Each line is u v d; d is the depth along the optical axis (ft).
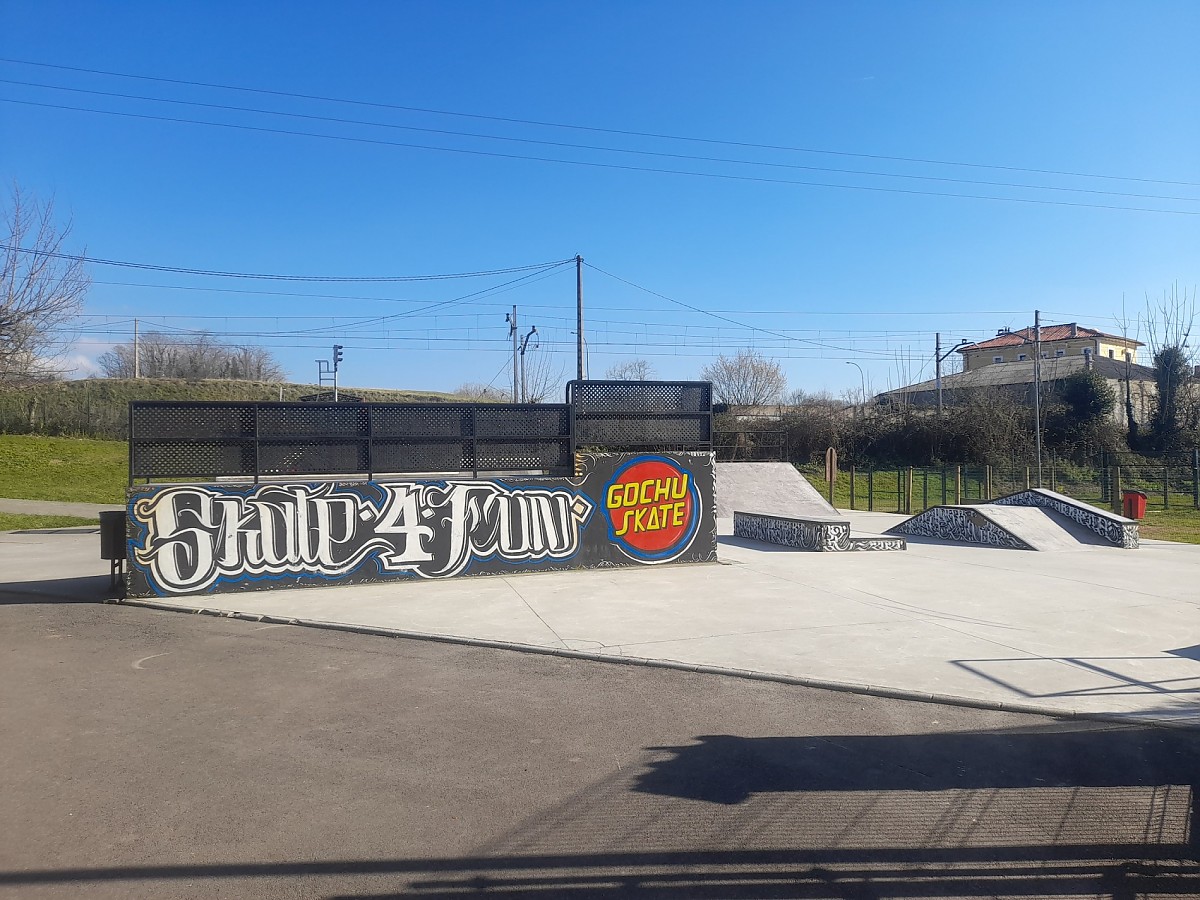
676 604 32.96
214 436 35.76
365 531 37.60
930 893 11.57
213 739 17.63
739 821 13.80
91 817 13.73
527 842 12.98
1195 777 15.84
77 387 176.55
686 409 44.39
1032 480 116.26
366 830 13.33
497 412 40.70
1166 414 128.16
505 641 26.63
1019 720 19.17
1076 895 11.57
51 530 67.36
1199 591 35.99
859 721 19.02
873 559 47.11
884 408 146.72
